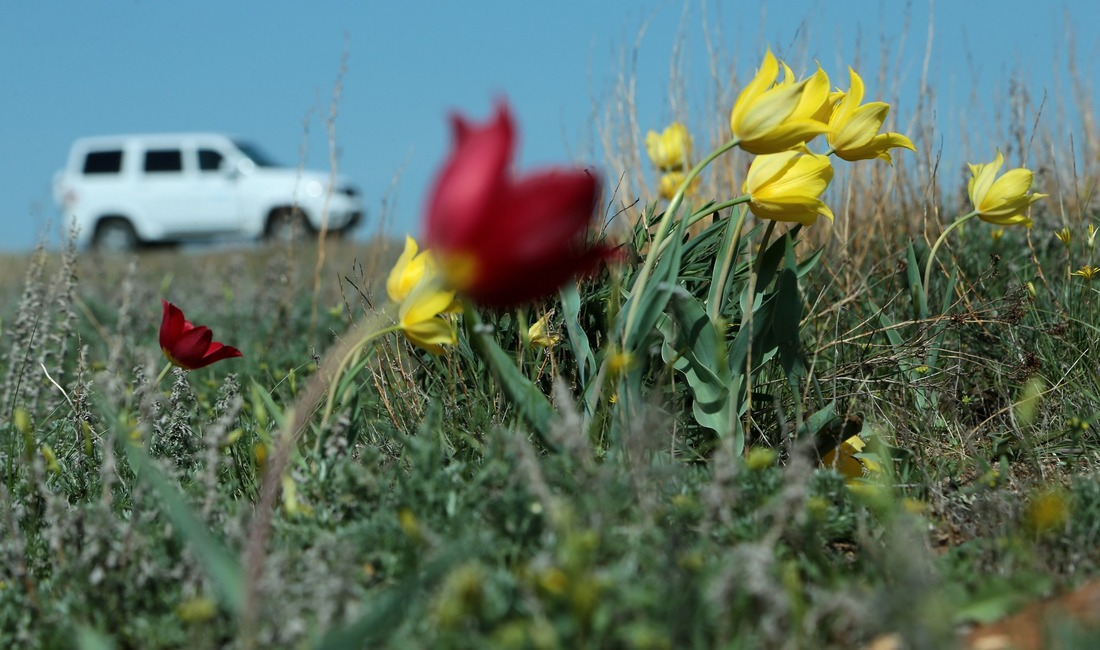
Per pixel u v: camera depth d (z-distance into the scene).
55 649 1.65
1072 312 3.13
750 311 2.25
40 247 3.70
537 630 1.36
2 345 4.70
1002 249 3.90
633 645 1.38
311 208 15.82
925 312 2.87
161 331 2.41
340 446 2.06
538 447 2.36
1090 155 4.84
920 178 4.05
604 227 2.71
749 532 1.77
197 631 1.54
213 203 16.31
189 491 2.21
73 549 1.92
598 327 2.67
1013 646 1.50
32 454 2.44
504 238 1.27
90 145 16.73
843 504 1.96
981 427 2.73
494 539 1.75
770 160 2.14
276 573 1.58
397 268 2.08
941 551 1.97
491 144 1.25
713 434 2.44
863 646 1.50
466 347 2.66
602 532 1.60
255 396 2.34
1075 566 1.78
